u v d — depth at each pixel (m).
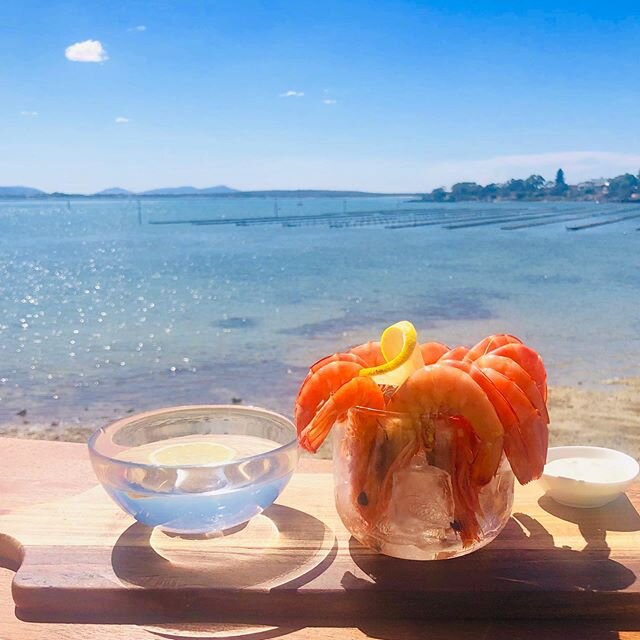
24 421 5.41
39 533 0.91
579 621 0.77
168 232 38.59
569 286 14.28
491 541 0.86
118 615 0.78
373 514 0.78
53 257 23.92
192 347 8.69
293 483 1.08
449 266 18.56
